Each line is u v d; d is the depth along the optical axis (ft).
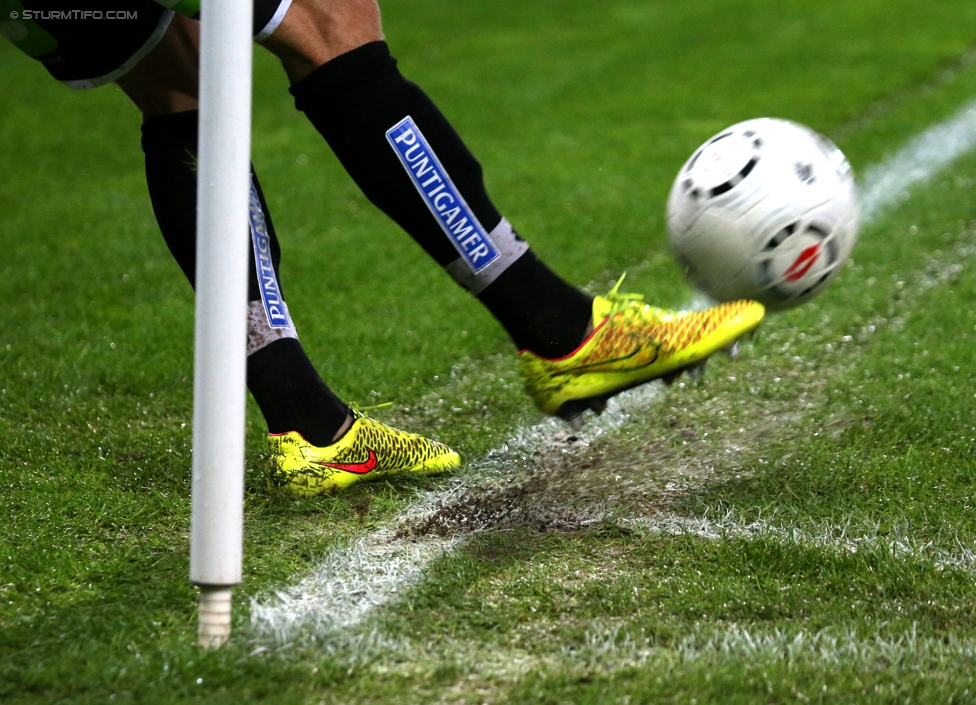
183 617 19.85
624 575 21.95
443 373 36.83
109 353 38.09
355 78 23.47
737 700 16.93
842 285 44.52
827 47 108.88
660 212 58.59
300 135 80.53
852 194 26.78
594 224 56.39
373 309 44.01
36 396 33.65
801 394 33.45
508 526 24.95
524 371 25.72
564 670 18.04
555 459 29.45
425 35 124.16
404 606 20.57
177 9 22.04
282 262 50.80
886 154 69.77
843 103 85.51
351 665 18.12
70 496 25.81
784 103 86.17
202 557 17.76
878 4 131.03
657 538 23.90
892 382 33.42
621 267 49.47
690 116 83.61
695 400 33.42
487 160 71.26
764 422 31.40
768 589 21.24
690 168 26.73
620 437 30.86
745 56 106.52
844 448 28.78
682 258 27.09
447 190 24.18
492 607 20.52
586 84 96.78
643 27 125.08
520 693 17.21
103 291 46.52
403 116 23.82
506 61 108.37
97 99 95.09
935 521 24.36
